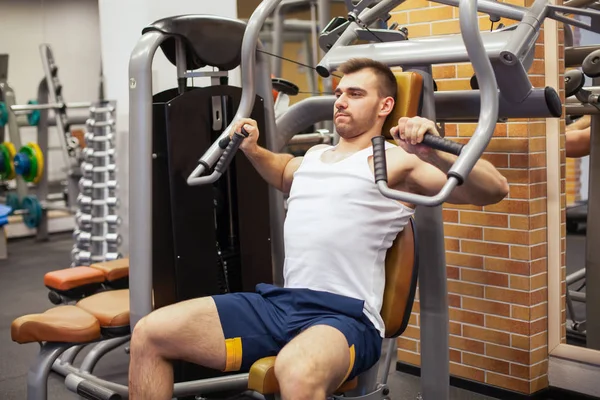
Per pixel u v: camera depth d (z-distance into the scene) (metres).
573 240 5.38
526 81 1.82
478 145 1.45
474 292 2.80
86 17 7.71
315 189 1.92
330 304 1.81
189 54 2.46
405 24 2.90
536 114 1.95
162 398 1.81
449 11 2.75
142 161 2.28
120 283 2.86
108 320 2.36
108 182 4.30
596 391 2.60
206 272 2.46
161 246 2.40
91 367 2.92
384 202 1.84
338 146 2.01
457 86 2.76
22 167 6.06
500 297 2.72
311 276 1.86
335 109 1.96
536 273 2.66
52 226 6.99
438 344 2.09
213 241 2.47
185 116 2.37
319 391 1.60
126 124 4.66
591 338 3.12
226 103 2.52
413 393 2.81
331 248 1.84
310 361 1.61
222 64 2.48
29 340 2.28
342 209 1.85
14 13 7.43
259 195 2.61
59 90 6.10
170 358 1.82
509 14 1.83
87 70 7.75
